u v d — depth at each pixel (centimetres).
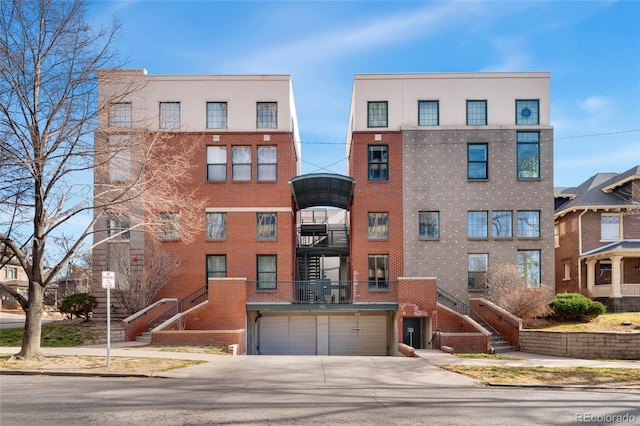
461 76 2745
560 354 1872
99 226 2577
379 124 2736
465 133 2716
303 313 2642
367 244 2670
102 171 1702
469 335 2011
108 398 984
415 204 2688
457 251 2661
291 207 2683
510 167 2700
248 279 2609
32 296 1505
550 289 2608
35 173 1457
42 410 866
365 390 1142
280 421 805
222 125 2695
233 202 2656
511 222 2683
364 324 2652
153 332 2002
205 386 1162
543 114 2725
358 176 2703
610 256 2705
